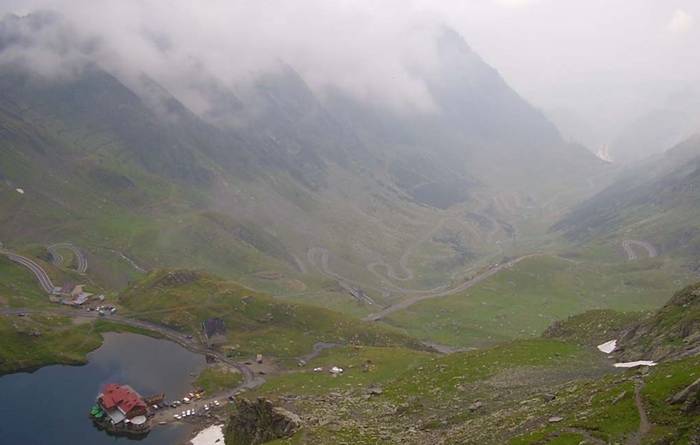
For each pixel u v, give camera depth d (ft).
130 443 541.34
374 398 405.80
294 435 324.80
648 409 227.40
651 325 418.51
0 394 639.76
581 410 255.91
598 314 538.06
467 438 277.85
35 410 606.55
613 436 217.56
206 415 600.39
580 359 420.77
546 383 370.94
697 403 216.33
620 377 289.94
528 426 263.29
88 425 576.61
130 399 591.37
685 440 201.67
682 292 422.00
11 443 536.83
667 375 249.34
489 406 339.16
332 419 350.64
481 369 423.23
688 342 361.92
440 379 418.51
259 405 397.19
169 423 582.76
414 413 354.74
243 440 401.90
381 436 313.12
